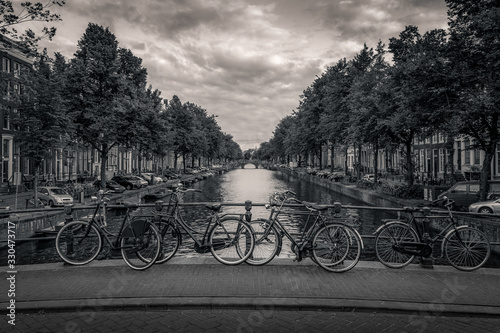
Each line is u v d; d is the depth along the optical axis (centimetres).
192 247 1320
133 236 607
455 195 1808
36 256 1241
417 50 1748
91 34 2805
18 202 2069
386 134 2467
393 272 602
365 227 1775
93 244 644
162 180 4425
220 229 629
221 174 9181
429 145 4106
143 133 2850
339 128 3553
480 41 1399
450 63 1473
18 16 995
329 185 3988
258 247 633
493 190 1772
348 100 3117
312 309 467
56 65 2366
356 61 3606
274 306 466
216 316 449
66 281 544
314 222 618
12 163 3014
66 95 2520
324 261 606
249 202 650
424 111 1592
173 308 467
